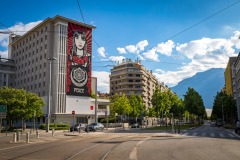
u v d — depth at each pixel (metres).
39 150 16.95
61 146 19.72
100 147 18.73
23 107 48.81
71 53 74.44
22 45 87.38
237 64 91.88
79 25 77.00
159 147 18.23
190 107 85.00
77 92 74.44
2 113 30.23
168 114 82.00
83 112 75.00
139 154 14.56
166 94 77.69
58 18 72.94
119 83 127.25
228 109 85.69
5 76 89.25
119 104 88.00
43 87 74.44
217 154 14.38
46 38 75.31
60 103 70.69
